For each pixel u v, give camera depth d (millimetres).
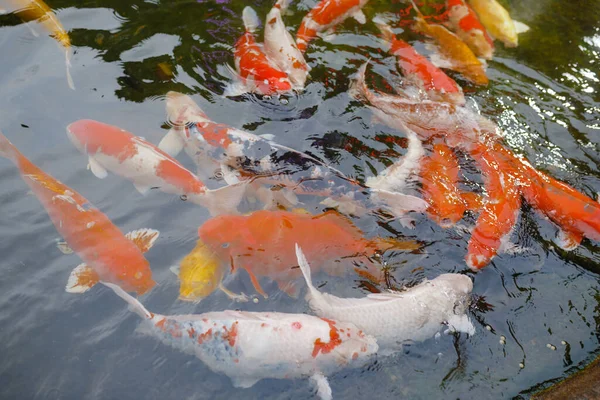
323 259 1909
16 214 1974
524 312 1899
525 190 2074
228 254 1899
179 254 1931
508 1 2781
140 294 1857
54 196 1969
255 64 2291
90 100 2236
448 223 2002
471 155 2148
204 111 2217
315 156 2123
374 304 1842
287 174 2057
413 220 2002
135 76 2314
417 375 1796
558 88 2408
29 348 1792
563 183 2107
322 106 2254
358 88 2297
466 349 1834
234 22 2518
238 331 1774
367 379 1783
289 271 1896
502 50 2543
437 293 1870
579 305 1919
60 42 2369
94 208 1955
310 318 1801
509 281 1943
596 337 1874
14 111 2189
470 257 1947
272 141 2115
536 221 2055
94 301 1854
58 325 1822
